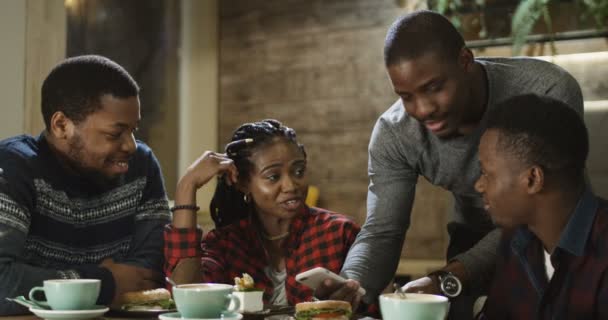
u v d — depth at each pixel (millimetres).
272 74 4473
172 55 4410
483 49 3693
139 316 1526
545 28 3510
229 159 1997
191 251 1854
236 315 1417
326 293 1599
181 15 4453
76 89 1812
